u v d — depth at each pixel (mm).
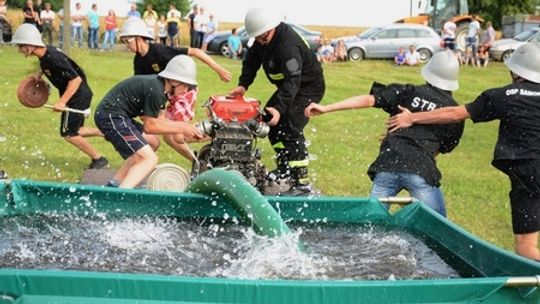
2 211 5504
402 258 4871
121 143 7535
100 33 38031
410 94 6605
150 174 7668
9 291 3324
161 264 4574
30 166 10125
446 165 12320
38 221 5371
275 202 5637
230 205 5336
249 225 5047
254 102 7977
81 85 9641
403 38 34562
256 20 8117
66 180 9352
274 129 8727
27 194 5586
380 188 6473
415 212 5621
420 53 34219
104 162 10086
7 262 4473
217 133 7809
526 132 5793
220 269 4523
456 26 35688
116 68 23656
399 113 6590
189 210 5652
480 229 8164
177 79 7246
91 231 5199
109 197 5605
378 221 5719
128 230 5266
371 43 34625
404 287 3508
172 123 7516
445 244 5062
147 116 7398
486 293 3615
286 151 8750
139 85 7422
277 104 8102
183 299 3395
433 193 6398
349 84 25047
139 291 3369
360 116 17938
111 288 3359
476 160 13023
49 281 3334
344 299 3465
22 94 9383
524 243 5879
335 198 5730
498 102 5906
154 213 5633
